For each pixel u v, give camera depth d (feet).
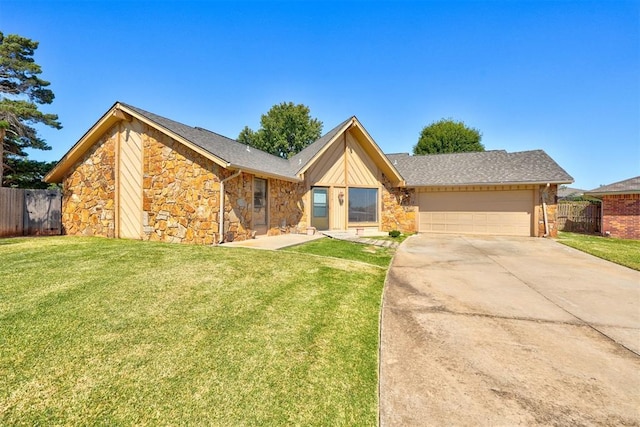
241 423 7.25
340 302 15.85
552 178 45.60
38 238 35.32
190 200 33.22
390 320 14.10
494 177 50.11
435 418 7.70
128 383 8.50
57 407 7.51
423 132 116.78
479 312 15.17
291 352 10.62
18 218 39.78
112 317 12.52
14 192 39.60
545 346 11.65
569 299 17.29
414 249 34.50
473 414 7.86
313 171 50.01
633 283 20.66
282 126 130.11
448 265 25.93
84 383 8.42
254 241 35.09
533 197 48.03
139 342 10.69
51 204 41.93
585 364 10.38
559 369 10.05
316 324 13.01
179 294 15.48
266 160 46.55
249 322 12.75
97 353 9.88
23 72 60.54
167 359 9.75
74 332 11.15
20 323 11.65
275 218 42.75
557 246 37.14
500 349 11.39
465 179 51.60
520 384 9.20
